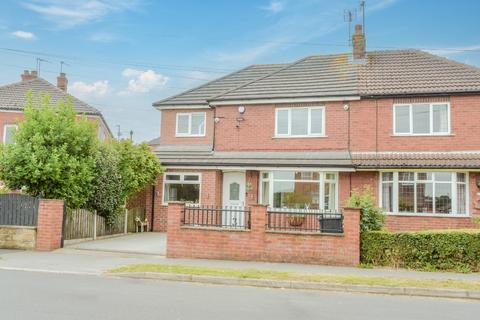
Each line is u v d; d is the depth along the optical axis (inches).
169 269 434.6
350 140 781.3
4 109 1029.8
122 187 756.0
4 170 603.5
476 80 760.3
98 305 296.8
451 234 481.4
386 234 496.1
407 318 294.4
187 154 868.0
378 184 741.3
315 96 797.9
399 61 866.1
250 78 972.6
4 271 427.5
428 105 755.4
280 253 514.3
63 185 617.3
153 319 265.6
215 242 530.3
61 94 1134.4
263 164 765.9
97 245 624.4
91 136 666.8
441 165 698.2
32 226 577.0
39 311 275.6
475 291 371.9
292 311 302.7
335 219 510.6
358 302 342.0
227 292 362.9
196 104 911.7
